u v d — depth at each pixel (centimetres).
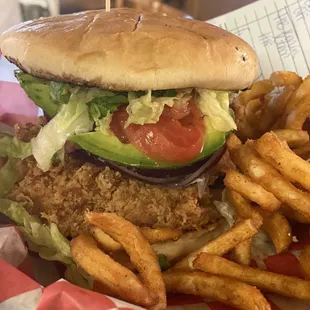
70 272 16
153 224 17
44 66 15
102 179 16
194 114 16
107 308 12
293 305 15
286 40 24
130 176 17
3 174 18
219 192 18
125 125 15
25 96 22
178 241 17
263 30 24
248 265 16
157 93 15
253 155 16
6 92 22
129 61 14
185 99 16
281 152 16
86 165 17
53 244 16
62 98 16
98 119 16
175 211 17
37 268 16
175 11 35
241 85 16
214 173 18
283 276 15
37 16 32
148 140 16
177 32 15
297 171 16
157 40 15
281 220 17
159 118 16
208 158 17
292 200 16
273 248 18
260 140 16
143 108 15
